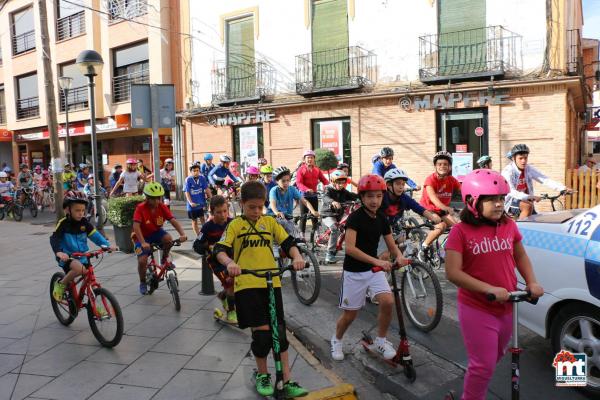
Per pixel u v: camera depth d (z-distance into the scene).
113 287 7.10
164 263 6.29
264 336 3.80
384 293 4.28
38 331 5.40
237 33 17.95
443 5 13.69
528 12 12.53
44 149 28.78
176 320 5.62
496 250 3.11
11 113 28.69
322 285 7.13
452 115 13.73
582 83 12.97
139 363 4.47
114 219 9.64
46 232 13.73
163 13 20.33
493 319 3.09
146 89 7.96
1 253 10.63
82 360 4.57
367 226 4.28
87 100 24.20
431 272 5.10
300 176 9.25
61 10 25.12
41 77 26.48
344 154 15.67
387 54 14.63
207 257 5.45
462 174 13.66
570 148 13.77
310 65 16.09
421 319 5.36
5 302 6.61
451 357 4.61
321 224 8.85
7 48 28.30
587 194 11.82
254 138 17.84
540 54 12.45
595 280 3.71
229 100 17.88
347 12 15.30
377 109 14.77
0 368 4.42
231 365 4.40
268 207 8.37
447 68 13.60
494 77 12.92
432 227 6.80
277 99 16.94
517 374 2.99
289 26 16.52
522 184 7.61
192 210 10.72
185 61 19.53
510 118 12.81
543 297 4.10
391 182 6.02
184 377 4.18
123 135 23.16
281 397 3.62
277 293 3.88
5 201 17.30
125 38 21.91
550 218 4.57
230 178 11.97
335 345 4.61
